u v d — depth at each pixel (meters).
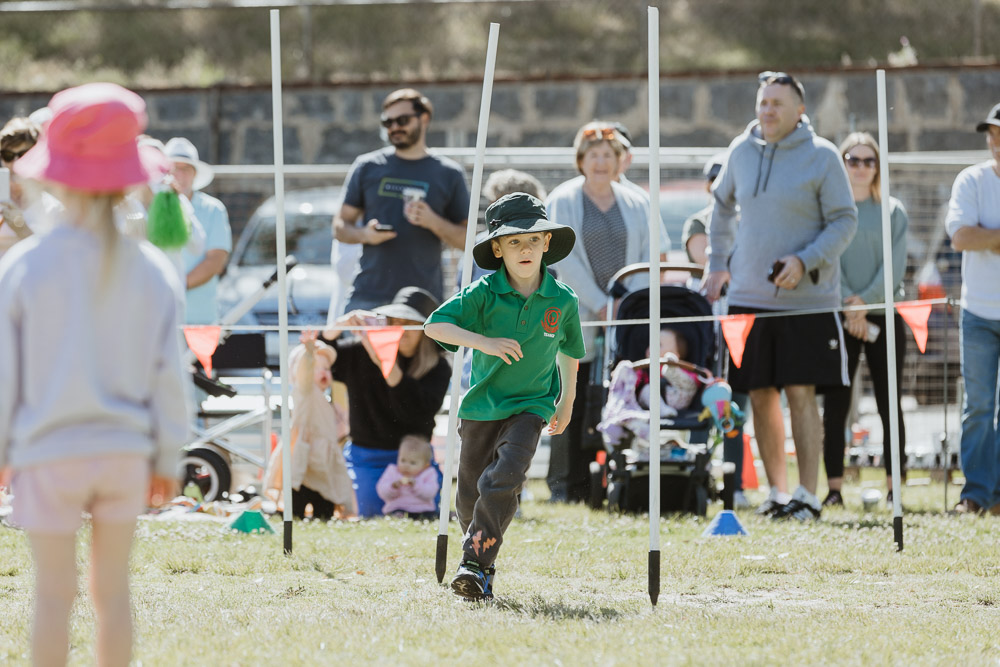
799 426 29.39
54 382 11.90
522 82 62.19
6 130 27.09
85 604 17.98
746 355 29.61
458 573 18.64
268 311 41.66
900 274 33.09
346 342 30.83
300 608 18.00
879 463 39.06
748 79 61.59
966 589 20.41
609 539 25.52
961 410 33.00
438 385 30.84
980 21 70.44
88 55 75.38
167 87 62.97
